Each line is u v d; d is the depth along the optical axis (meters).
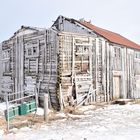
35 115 14.03
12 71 22.09
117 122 12.68
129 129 10.90
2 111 16.66
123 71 23.22
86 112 16.20
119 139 9.15
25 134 10.51
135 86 25.14
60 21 25.00
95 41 19.81
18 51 21.25
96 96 19.55
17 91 21.14
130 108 17.77
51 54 17.52
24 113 12.77
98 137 9.52
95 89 19.50
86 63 18.88
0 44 24.52
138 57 26.28
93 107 17.94
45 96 13.50
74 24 23.55
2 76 23.92
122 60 23.14
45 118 13.44
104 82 20.45
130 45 25.30
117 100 20.45
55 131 10.91
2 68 24.05
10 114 11.83
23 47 20.58
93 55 19.59
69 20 24.02
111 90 21.34
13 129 11.53
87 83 18.78
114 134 9.98
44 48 18.16
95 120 13.43
